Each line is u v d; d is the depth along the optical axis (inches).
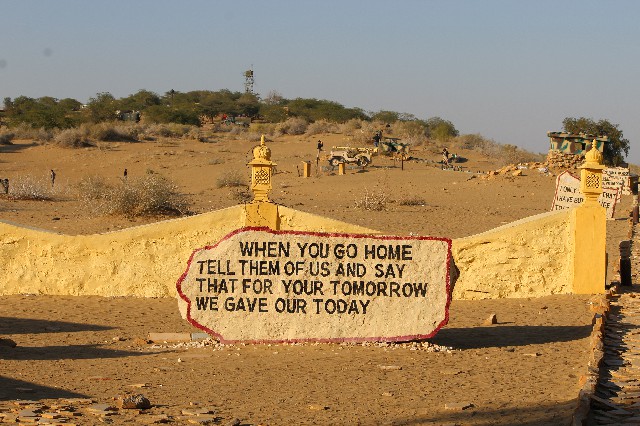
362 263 462.3
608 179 1234.0
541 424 298.0
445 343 471.8
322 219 633.6
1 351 447.8
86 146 2824.8
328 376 387.9
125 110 5147.6
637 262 818.2
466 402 333.7
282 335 461.4
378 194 1469.0
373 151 2425.0
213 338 477.4
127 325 538.3
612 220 1238.9
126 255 645.9
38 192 1572.3
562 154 1925.4
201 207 1403.8
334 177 1962.4
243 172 2207.2
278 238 460.8
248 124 4943.4
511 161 2524.6
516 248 640.4
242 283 460.8
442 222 1203.2
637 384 357.1
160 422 300.2
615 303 587.8
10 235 647.8
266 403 336.8
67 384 368.5
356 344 459.8
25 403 322.3
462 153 2755.9
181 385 370.0
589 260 634.8
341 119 4694.9
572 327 520.7
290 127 3516.2
